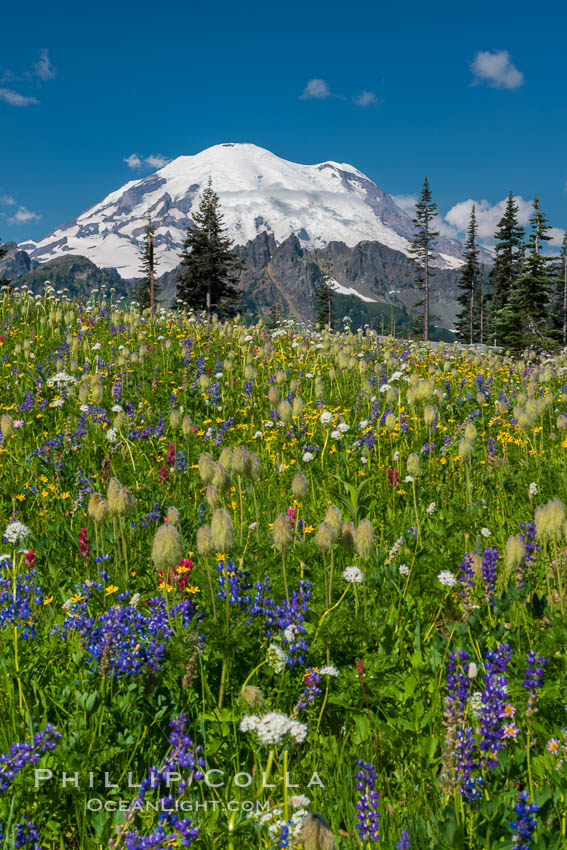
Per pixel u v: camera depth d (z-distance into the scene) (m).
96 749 3.28
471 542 5.95
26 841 2.89
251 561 5.25
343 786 3.20
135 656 3.80
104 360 15.07
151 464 8.83
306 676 3.74
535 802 2.95
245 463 5.84
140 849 2.66
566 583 4.87
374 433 9.65
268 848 2.80
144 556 5.89
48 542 6.13
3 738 3.43
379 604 5.09
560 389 14.49
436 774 3.39
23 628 4.34
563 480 7.65
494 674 3.52
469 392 13.76
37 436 9.92
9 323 18.61
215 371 15.21
